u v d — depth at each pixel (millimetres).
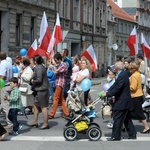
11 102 16594
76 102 15773
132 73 16719
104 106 17266
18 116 21766
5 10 42000
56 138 16094
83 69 18844
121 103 15336
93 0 72625
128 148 14406
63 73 21000
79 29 65812
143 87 21812
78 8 65500
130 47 26188
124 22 99750
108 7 87125
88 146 14680
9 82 17578
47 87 18000
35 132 17344
